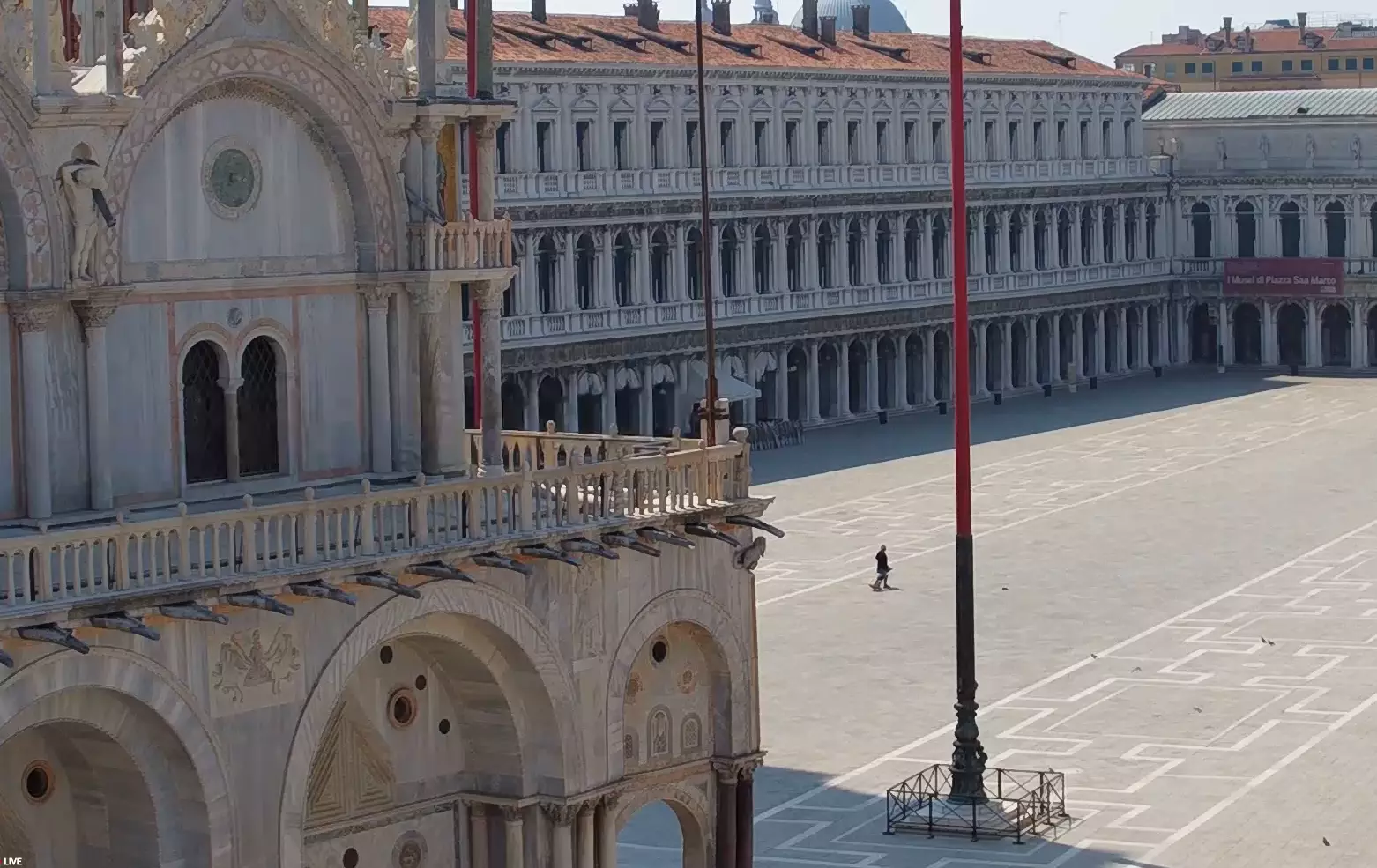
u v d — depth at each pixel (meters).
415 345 47.41
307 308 46.00
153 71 42.19
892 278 164.00
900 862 61.84
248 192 44.69
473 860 46.84
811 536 113.12
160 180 43.22
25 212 40.81
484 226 47.38
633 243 139.75
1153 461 140.00
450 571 42.91
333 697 41.78
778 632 91.12
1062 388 182.75
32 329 41.19
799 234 154.25
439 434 47.56
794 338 153.00
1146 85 193.50
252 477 45.44
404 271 46.72
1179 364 198.38
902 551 108.75
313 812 44.19
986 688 81.44
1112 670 83.94
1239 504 122.31
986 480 132.25
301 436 46.03
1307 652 86.25
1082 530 114.44
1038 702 79.19
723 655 49.50
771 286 151.75
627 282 140.12
